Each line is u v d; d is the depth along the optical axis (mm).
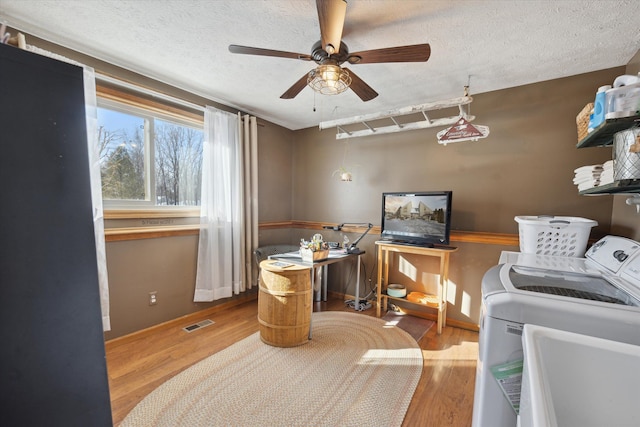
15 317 632
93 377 749
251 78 2527
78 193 723
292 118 3699
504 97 2650
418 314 3111
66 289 704
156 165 2725
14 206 630
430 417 1612
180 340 2488
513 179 2629
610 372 748
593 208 2297
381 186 3441
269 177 3855
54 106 686
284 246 3748
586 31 1735
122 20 1734
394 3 1523
